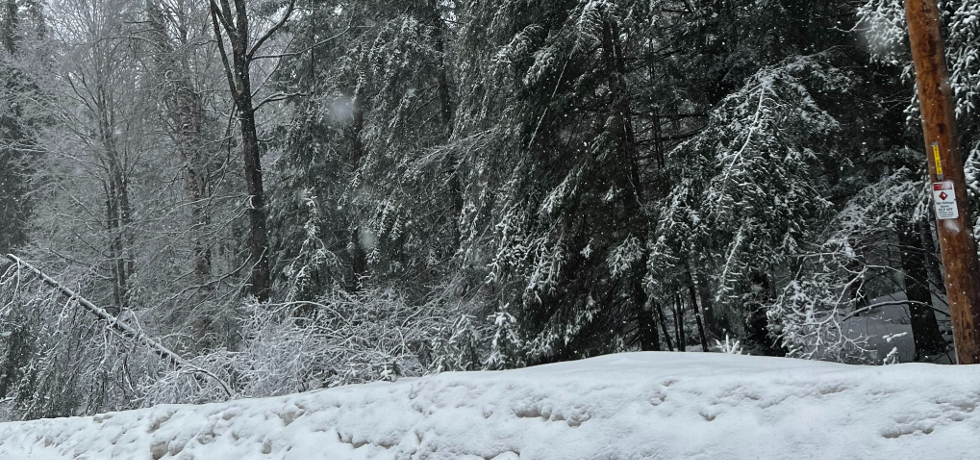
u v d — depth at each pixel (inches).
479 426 159.5
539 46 444.1
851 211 392.8
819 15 421.1
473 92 524.7
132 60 744.3
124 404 478.9
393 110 656.4
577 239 434.0
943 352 438.0
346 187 690.2
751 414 122.2
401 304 553.9
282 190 721.6
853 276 401.7
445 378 180.1
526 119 448.5
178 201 744.3
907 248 425.7
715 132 393.7
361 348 463.8
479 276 580.4
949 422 101.7
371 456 175.9
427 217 655.1
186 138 716.0
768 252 356.2
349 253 729.6
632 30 393.7
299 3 719.7
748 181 351.3
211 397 422.0
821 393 117.3
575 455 137.6
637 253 398.3
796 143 378.9
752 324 428.8
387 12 693.9
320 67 749.9
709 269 388.2
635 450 130.2
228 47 839.7
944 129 214.2
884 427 106.5
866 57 421.4
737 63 434.6
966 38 307.4
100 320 494.3
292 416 207.9
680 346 562.9
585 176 419.8
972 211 300.2
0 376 497.4
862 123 412.8
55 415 485.4
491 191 510.6
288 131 728.3
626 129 432.1
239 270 729.6
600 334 436.8
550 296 439.5
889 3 331.3
